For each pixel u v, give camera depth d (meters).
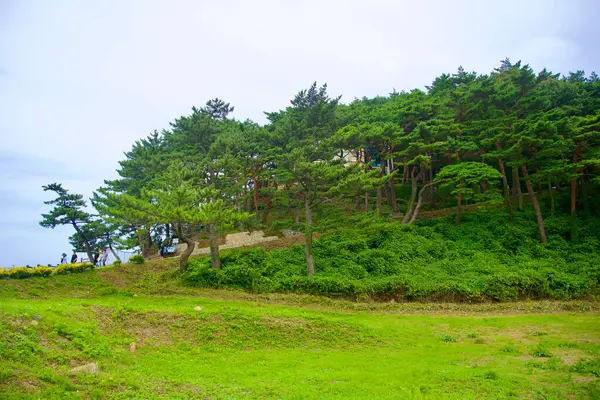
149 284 28.09
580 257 29.50
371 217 29.67
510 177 45.25
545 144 31.41
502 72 56.56
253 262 29.70
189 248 29.56
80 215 37.41
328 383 12.27
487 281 26.14
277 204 46.59
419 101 42.88
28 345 11.73
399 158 44.28
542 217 35.88
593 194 38.38
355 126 40.94
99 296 25.08
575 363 13.95
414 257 30.81
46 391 9.61
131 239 37.59
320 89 45.59
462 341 18.50
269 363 14.59
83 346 13.21
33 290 24.02
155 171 42.22
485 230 34.38
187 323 17.59
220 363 14.34
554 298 25.75
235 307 22.91
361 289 25.66
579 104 38.62
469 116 41.41
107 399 10.03
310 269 28.28
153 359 14.15
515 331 19.94
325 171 28.55
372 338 18.38
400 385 12.01
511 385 11.78
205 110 53.66
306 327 18.67
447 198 44.47
